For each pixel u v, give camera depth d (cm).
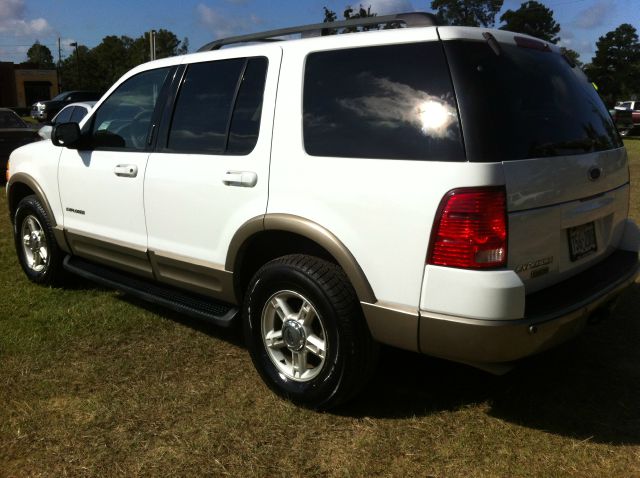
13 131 1070
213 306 361
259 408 311
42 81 5806
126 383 337
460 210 243
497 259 245
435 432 289
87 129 431
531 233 258
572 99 308
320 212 286
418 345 263
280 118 308
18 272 543
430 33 263
